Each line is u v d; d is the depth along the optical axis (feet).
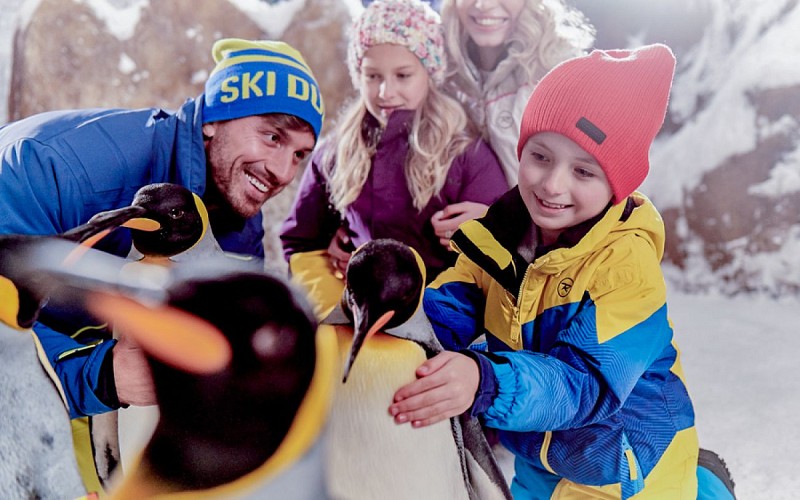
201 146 4.15
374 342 2.60
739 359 8.36
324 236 6.75
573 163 3.28
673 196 11.81
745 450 6.27
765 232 10.93
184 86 10.30
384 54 6.07
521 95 6.06
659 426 3.59
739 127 11.42
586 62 3.34
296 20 9.98
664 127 12.82
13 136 3.73
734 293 11.06
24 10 10.48
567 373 3.06
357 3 10.05
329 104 9.88
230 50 4.34
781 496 5.59
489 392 2.74
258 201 4.40
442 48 6.18
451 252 6.00
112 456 1.85
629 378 3.16
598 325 3.19
